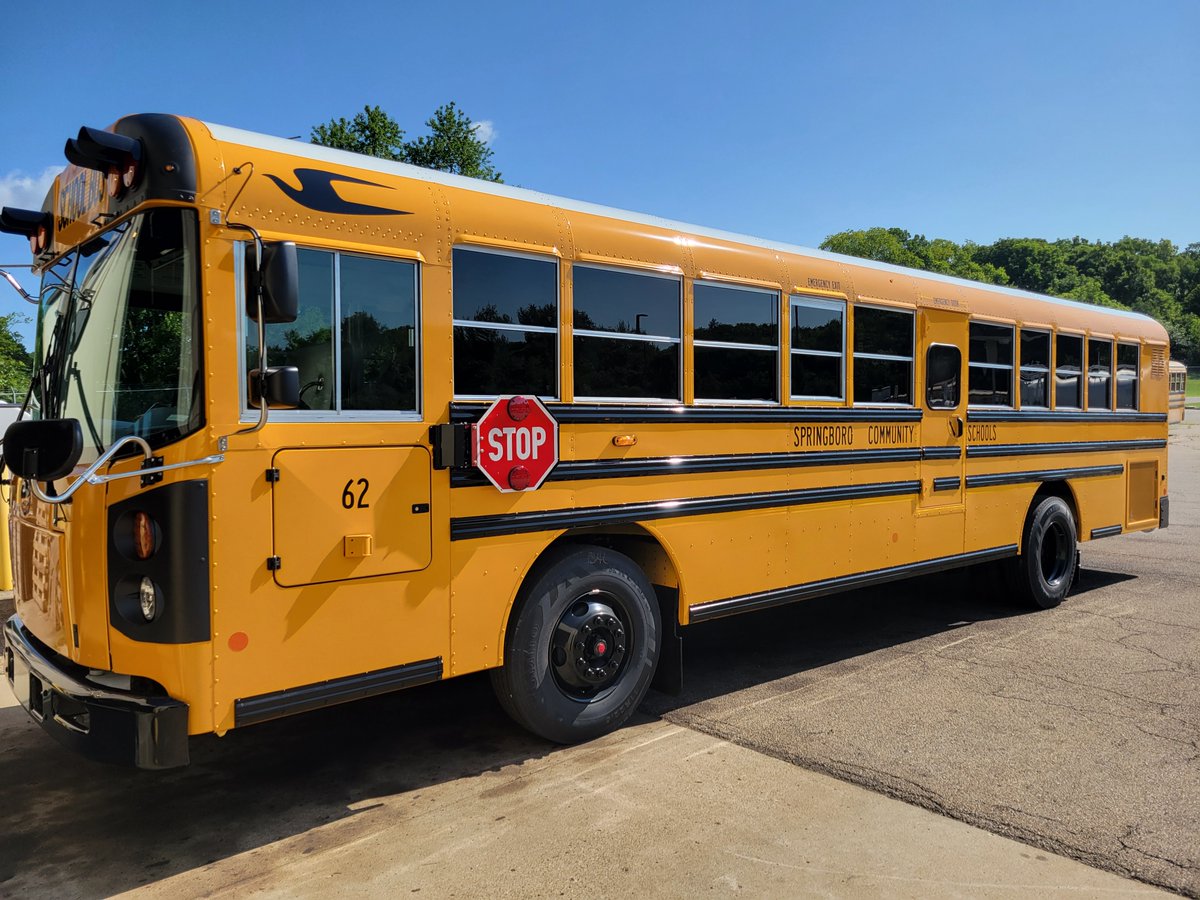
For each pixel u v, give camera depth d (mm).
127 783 3873
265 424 3111
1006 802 3547
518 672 4012
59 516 3361
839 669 5527
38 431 2926
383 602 3477
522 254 3971
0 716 4773
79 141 2959
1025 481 7102
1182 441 29891
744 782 3771
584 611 4234
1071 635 6398
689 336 4676
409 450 3551
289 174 3275
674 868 3047
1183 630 6531
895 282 5953
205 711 3004
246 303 3125
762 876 2994
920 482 6137
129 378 3160
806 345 5340
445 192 3762
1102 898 2846
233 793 3750
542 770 3939
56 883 3010
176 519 2965
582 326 4219
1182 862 3064
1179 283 131000
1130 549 10609
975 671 5449
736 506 4914
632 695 4438
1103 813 3449
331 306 3361
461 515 3727
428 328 3633
